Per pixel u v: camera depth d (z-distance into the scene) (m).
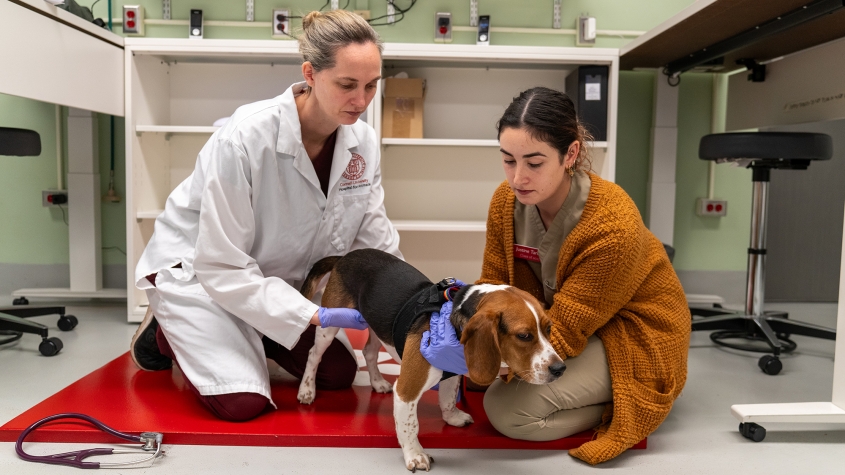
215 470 1.47
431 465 1.52
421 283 1.60
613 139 3.10
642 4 3.62
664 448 1.66
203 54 3.08
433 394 1.99
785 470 1.53
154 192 3.27
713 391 2.16
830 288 3.80
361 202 1.99
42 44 2.40
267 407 1.83
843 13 2.43
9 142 2.54
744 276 3.78
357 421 1.73
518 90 3.55
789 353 2.68
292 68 3.49
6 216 3.59
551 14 3.61
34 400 1.94
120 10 3.54
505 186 1.83
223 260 1.71
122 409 1.79
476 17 3.56
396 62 3.38
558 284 1.64
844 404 1.76
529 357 1.34
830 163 3.71
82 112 3.37
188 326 1.80
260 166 1.77
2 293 3.63
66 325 2.88
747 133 2.58
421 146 3.58
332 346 2.03
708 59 3.00
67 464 1.48
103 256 3.60
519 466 1.53
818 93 2.90
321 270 1.88
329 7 3.55
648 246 1.73
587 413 1.65
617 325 1.67
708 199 3.69
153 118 3.26
